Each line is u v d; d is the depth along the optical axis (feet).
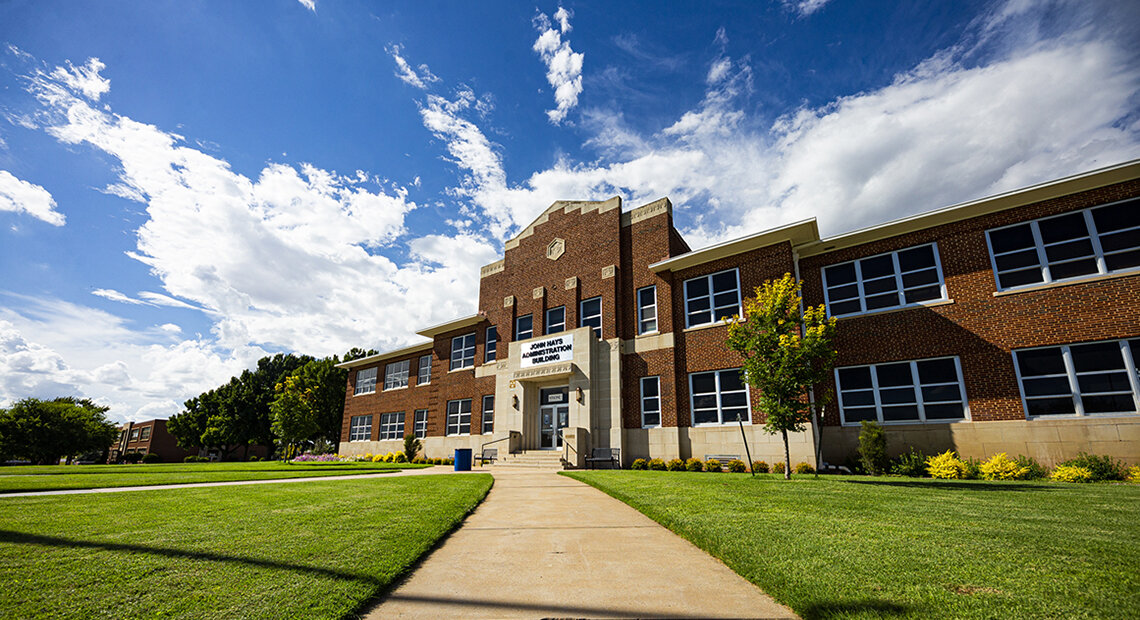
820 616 11.87
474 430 92.79
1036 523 21.15
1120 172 46.42
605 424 72.95
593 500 33.35
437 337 108.27
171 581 14.30
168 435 236.22
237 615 11.94
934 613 11.55
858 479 43.01
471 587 14.93
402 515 25.05
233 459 216.95
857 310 59.93
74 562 16.11
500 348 91.15
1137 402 44.21
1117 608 11.57
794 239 63.36
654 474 50.96
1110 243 47.19
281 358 230.07
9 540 19.07
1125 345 45.42
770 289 47.32
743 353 46.70
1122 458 43.86
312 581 14.35
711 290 69.41
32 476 49.96
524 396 83.25
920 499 28.43
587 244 84.07
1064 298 48.42
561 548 19.70
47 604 12.50
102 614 11.93
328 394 173.06
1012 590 12.84
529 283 90.84
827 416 58.54
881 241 59.62
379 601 13.71
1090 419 45.73
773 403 43.52
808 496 29.71
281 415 129.70
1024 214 51.57
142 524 22.45
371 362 127.13
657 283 74.79
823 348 42.68
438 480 45.32
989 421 50.11
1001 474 45.91
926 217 55.52
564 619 12.43
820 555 16.55
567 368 76.38
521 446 81.15
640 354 73.82
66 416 172.14
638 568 16.90
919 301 56.24
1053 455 46.68
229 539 19.40
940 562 15.37
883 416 55.83
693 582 15.34
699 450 65.62
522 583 15.30
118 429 203.21
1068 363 47.57
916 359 55.06
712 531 20.53
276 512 25.85
